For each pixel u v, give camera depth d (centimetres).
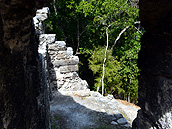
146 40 232
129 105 702
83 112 485
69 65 630
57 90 624
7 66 136
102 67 993
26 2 143
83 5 965
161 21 198
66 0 1031
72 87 635
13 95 147
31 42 212
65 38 1097
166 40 191
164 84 198
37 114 235
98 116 469
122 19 1023
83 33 1153
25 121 178
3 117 125
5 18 130
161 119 203
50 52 614
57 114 459
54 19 1019
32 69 217
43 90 294
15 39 147
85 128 413
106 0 984
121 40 1117
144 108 247
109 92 1050
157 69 210
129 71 1030
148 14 203
